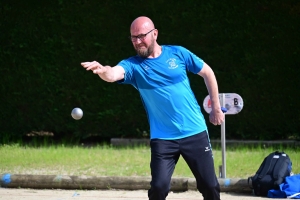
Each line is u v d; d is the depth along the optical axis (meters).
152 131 19.03
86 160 33.91
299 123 40.34
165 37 41.22
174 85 18.62
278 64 40.19
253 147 39.06
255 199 25.83
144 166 31.88
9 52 42.06
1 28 42.00
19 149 38.19
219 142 40.44
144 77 18.61
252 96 40.66
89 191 27.92
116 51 41.47
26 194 27.14
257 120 40.81
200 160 18.69
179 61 18.78
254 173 30.09
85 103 42.22
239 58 40.66
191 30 40.94
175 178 27.86
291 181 26.08
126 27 41.28
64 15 41.56
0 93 42.50
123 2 41.19
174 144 18.73
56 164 32.94
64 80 42.03
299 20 39.72
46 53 41.91
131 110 41.91
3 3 41.91
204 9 40.66
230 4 40.41
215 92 19.19
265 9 40.03
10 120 42.66
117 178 28.17
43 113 42.47
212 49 40.84
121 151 38.06
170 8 40.94
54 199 25.94
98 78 41.88
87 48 41.59
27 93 42.28
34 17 41.78
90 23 41.47
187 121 18.75
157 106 18.69
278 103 40.41
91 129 42.38
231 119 41.22
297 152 36.62
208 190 18.69
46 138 43.34
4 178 28.73
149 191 18.47
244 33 40.38
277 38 40.03
